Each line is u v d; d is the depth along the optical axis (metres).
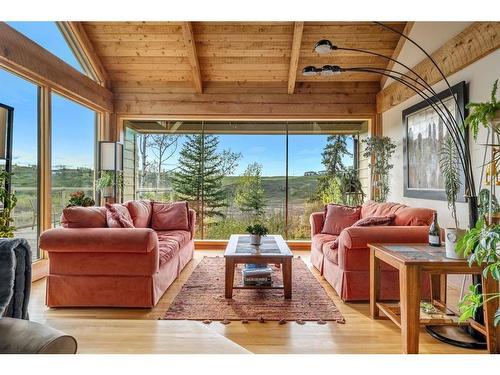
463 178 3.25
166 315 2.72
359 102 5.64
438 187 3.77
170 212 4.75
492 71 2.95
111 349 2.01
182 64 5.27
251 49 4.95
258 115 5.64
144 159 6.17
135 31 4.70
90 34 4.75
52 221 4.12
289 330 2.47
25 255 1.56
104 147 4.98
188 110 5.63
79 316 2.69
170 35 4.76
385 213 3.64
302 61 5.18
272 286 3.20
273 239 3.89
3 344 1.14
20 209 3.64
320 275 3.94
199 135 6.09
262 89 5.64
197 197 6.10
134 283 2.85
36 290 3.37
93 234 2.79
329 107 5.64
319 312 2.80
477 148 3.11
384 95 5.28
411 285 2.10
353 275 3.03
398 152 4.91
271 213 6.09
